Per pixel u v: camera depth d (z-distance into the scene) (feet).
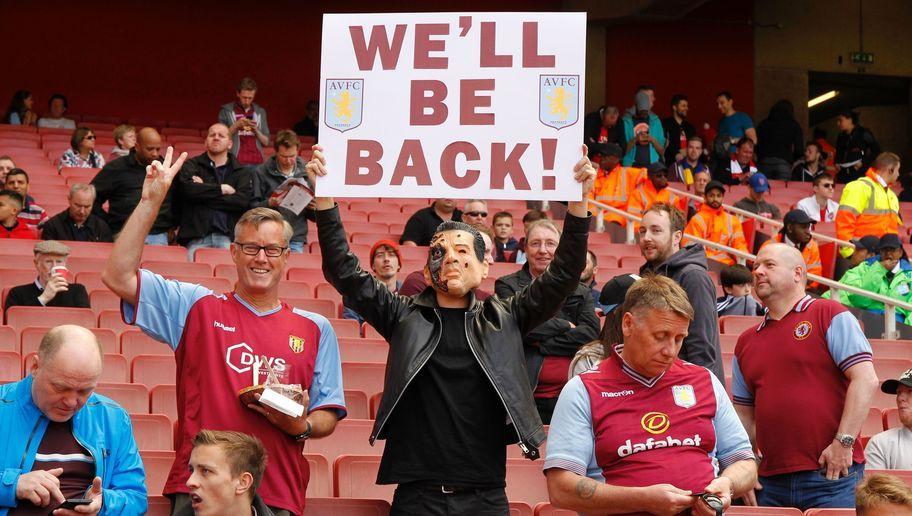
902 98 78.38
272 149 51.01
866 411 17.20
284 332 15.33
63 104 54.49
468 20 16.21
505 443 15.28
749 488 14.14
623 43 70.74
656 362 13.98
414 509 14.88
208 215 32.73
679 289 14.11
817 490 17.53
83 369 14.10
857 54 73.87
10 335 24.14
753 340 18.38
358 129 16.15
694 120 71.31
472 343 15.11
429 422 14.98
